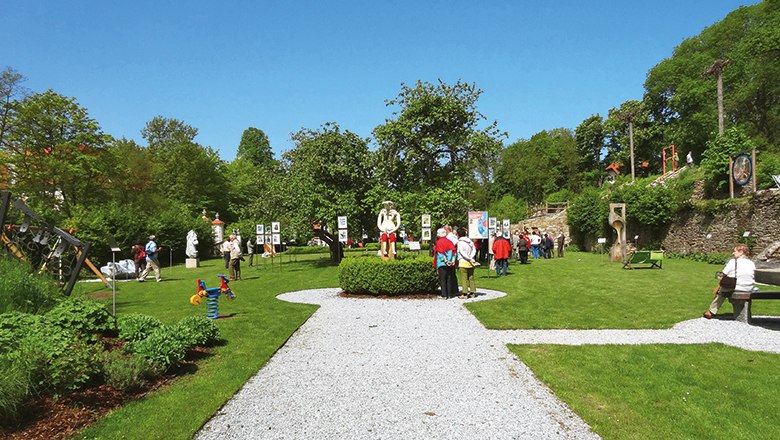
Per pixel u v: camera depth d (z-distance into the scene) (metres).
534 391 5.30
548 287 14.55
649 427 4.28
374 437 4.14
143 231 34.72
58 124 33.88
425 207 20.36
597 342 7.48
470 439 4.09
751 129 40.62
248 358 6.62
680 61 54.53
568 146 71.50
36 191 32.38
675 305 10.98
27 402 4.44
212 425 4.41
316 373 6.03
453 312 10.44
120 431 4.16
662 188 31.23
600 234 37.31
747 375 5.66
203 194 54.62
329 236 27.16
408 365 6.37
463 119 21.55
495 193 77.31
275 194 27.98
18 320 5.65
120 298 13.66
